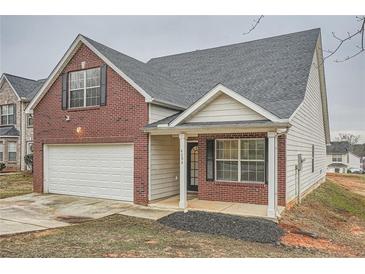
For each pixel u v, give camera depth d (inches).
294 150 469.1
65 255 235.0
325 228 392.8
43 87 558.6
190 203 441.7
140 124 465.4
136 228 336.8
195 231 327.3
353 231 422.0
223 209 402.0
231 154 448.8
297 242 305.7
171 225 349.1
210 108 429.7
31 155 970.7
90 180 521.7
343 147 2219.5
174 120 426.6
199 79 619.2
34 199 510.3
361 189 919.0
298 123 490.0
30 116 1005.8
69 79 542.0
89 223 357.1
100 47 521.3
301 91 480.1
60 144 551.5
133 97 472.4
